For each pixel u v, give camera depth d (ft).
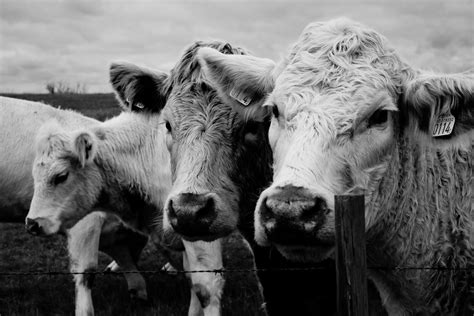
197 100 7.49
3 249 16.66
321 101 5.86
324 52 6.22
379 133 5.96
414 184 6.45
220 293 10.61
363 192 5.89
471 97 5.88
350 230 5.13
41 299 12.76
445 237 6.64
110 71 8.39
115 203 12.01
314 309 7.75
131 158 11.86
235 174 7.38
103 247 12.91
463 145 6.09
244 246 16.05
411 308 6.74
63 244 17.26
